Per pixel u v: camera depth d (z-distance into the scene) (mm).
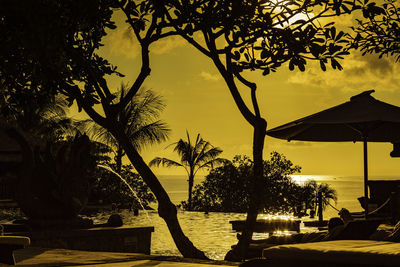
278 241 8344
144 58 9336
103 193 25375
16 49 7180
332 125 12070
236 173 30469
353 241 4902
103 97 9297
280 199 28172
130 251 10773
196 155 33344
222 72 9102
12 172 22812
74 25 7477
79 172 10750
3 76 8438
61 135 25062
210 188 31172
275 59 8438
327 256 4254
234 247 8633
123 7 9047
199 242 14938
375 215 13867
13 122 18984
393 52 11281
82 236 10109
